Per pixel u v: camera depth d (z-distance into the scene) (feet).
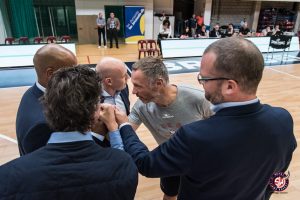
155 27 38.22
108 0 35.06
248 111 2.64
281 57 28.22
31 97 3.57
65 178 2.20
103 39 33.55
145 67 4.02
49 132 3.10
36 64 3.44
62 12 35.53
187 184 2.98
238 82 2.53
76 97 2.32
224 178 2.68
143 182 8.41
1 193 2.06
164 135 4.98
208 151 2.57
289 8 44.62
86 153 2.35
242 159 2.63
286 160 3.12
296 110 14.33
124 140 3.24
